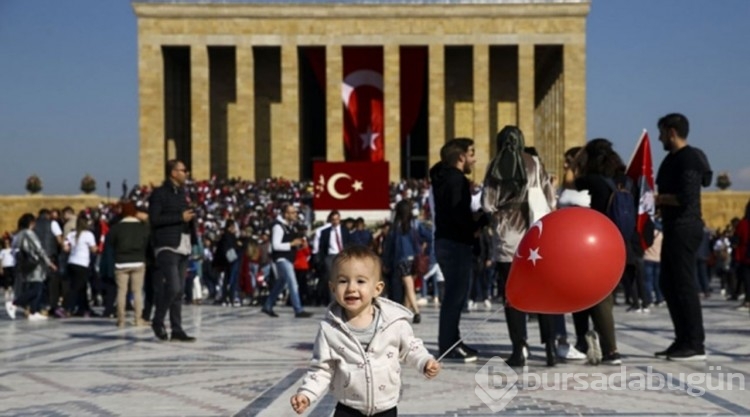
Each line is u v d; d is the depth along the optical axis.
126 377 15.83
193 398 13.55
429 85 89.69
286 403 13.08
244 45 89.69
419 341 8.10
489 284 34.50
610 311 16.56
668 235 17.09
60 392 14.23
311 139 105.25
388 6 89.44
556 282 10.09
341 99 90.06
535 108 107.62
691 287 16.97
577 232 10.09
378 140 90.69
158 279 22.53
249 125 89.50
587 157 17.39
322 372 8.01
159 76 89.38
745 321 26.86
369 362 7.90
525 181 16.23
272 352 19.58
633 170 19.81
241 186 76.62
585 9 88.62
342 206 44.31
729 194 92.69
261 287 40.91
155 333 22.36
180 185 22.38
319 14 89.69
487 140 89.75
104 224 37.25
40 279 30.64
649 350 18.92
